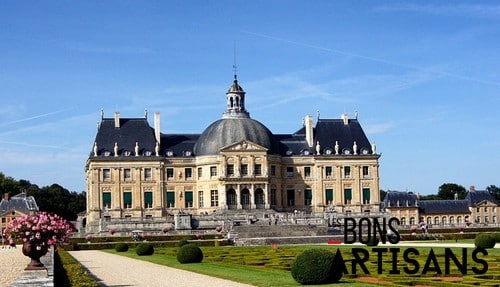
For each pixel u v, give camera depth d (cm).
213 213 18062
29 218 5984
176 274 6888
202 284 5747
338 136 19900
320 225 15962
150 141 19162
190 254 8450
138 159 18862
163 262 8781
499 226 17262
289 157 19500
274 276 6222
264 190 18688
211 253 10119
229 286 5503
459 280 5384
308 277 5381
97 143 18862
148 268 7825
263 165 18738
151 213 18900
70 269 6388
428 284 5306
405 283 5375
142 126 19388
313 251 5441
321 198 19462
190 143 19612
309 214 17712
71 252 12338
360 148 19762
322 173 19538
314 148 19675
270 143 19075
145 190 18888
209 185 18888
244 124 19088
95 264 8700
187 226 16575
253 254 9538
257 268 7300
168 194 19062
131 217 18262
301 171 19550
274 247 11025
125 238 14050
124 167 18812
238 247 12169
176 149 19338
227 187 18600
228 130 18950
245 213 18238
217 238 14300
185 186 19162
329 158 19550
